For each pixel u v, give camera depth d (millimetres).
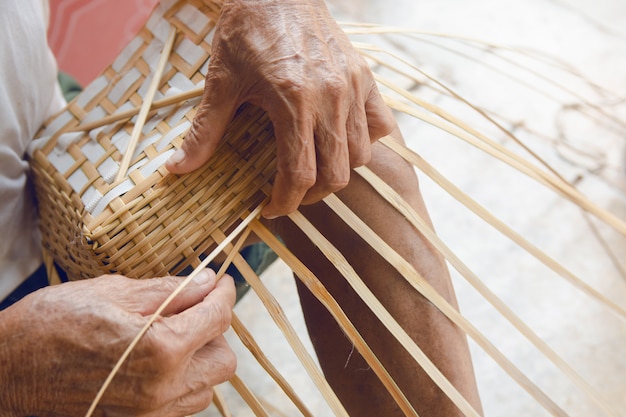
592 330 1366
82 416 697
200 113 730
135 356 657
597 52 1693
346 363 863
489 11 1779
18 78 835
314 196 758
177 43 825
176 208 735
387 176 868
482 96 1636
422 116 864
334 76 702
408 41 1727
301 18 724
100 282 699
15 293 917
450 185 858
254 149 753
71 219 771
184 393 701
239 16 728
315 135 713
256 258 990
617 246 1447
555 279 1421
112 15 1524
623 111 1583
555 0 1782
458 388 834
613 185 1505
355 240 846
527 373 1334
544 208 1497
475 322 1391
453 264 823
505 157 870
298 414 1333
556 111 1599
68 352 672
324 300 758
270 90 698
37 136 876
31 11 841
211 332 698
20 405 702
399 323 836
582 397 1300
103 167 774
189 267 872
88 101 853
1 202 857
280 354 1401
